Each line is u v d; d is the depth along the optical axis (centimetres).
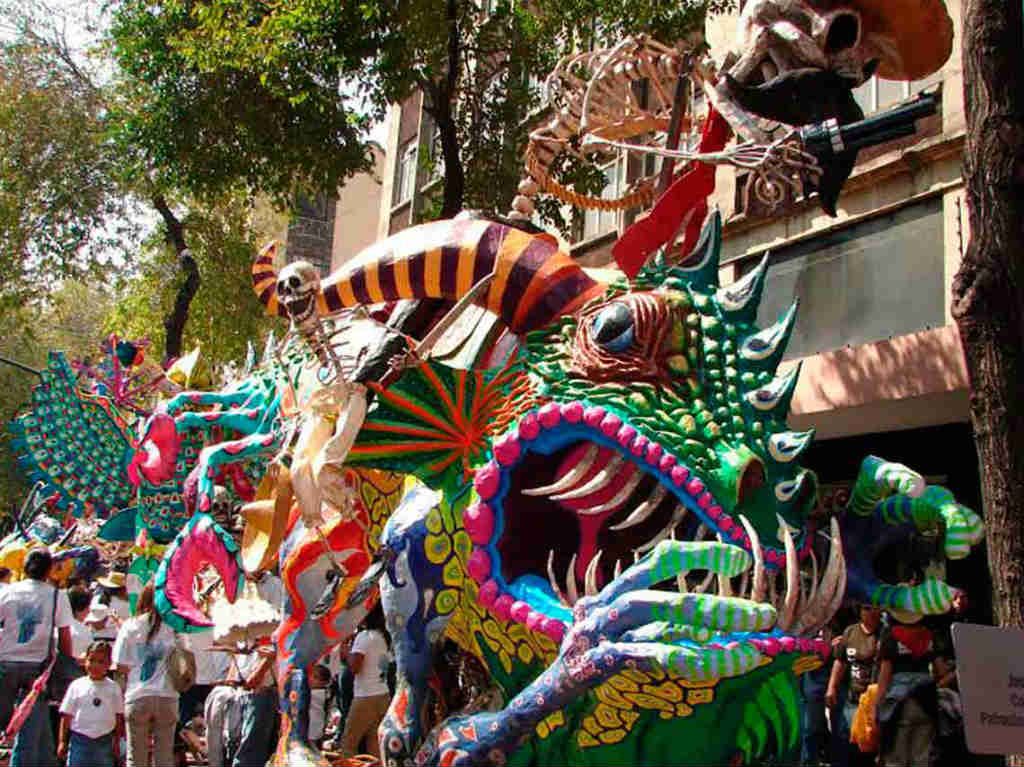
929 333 779
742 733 329
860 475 352
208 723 663
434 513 396
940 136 808
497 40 971
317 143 952
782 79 370
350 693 798
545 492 348
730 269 988
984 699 285
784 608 313
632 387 344
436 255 392
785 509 338
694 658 295
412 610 397
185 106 973
